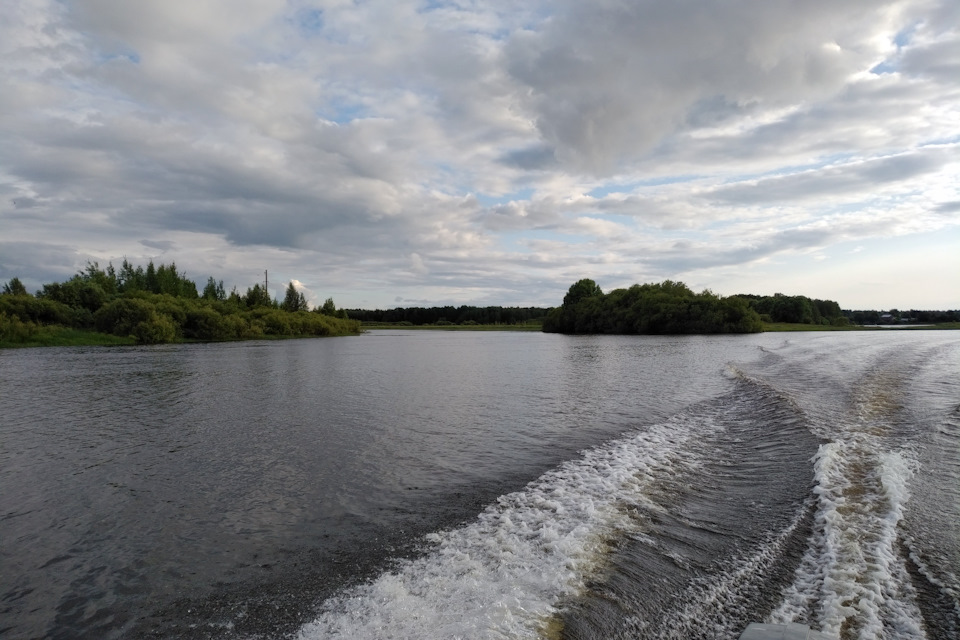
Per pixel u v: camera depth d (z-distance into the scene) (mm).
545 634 5688
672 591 6539
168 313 81500
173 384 28781
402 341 94750
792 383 23422
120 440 15625
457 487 11188
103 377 32062
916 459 11102
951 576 6457
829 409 16734
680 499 9969
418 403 22266
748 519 8805
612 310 122375
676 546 7836
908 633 5395
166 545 8609
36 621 6535
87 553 8367
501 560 7547
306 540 8672
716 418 17656
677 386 26125
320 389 26844
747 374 28172
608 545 7902
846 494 9328
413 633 5789
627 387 26234
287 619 6328
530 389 26438
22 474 12352
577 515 9227
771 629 5363
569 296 153375
